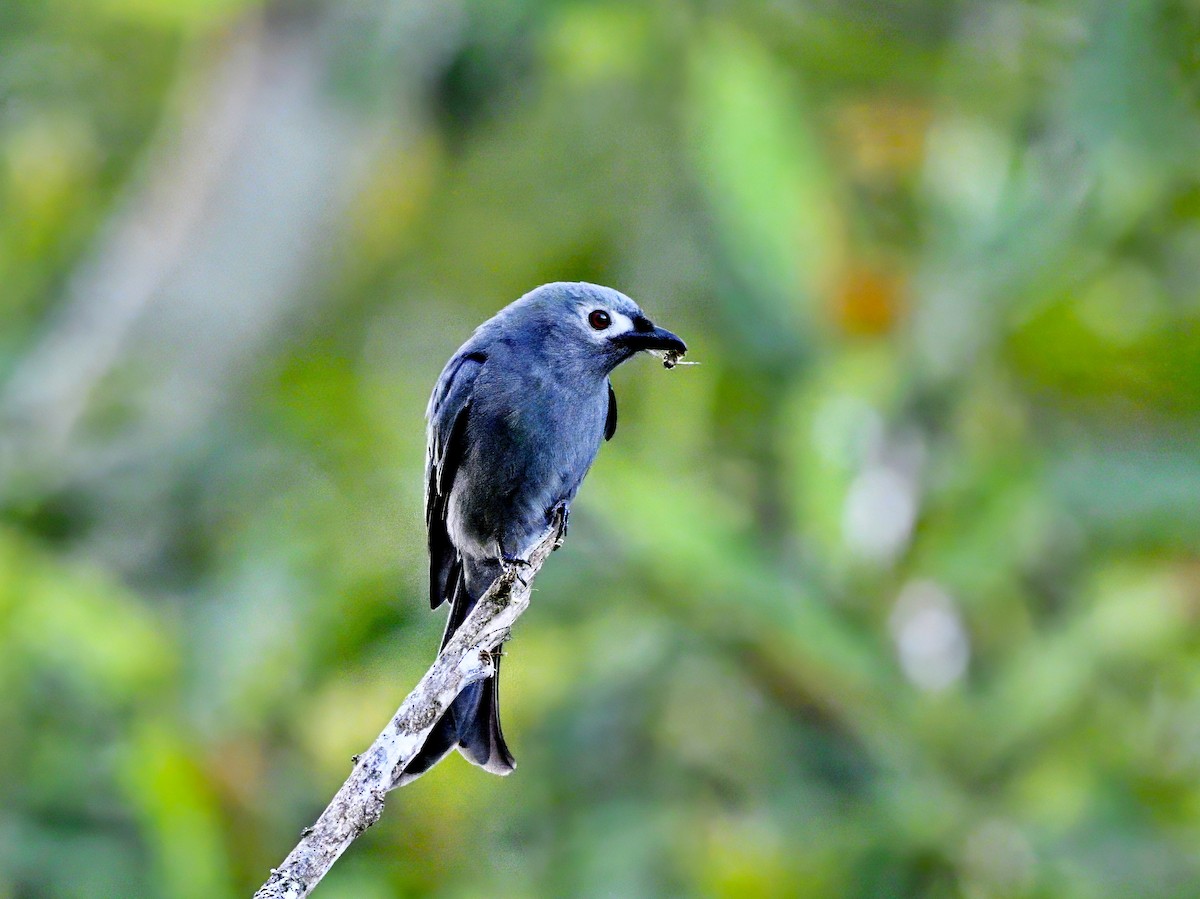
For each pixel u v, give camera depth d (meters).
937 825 10.76
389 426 14.27
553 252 15.77
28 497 14.16
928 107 13.88
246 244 15.45
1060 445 11.57
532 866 12.14
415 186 15.86
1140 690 11.55
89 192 16.83
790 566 11.90
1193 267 12.36
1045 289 11.95
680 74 14.56
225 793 11.45
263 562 12.69
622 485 11.27
